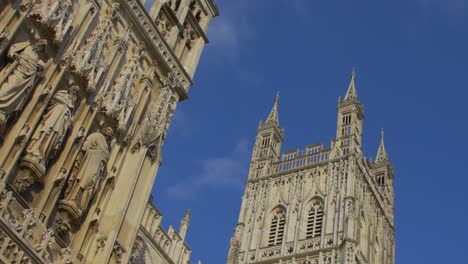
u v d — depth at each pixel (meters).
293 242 84.44
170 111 33.28
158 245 42.44
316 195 89.50
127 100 29.44
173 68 34.22
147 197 29.34
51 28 24.95
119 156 28.55
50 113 24.20
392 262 95.06
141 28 31.89
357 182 90.31
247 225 91.81
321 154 96.81
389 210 100.50
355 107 100.44
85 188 25.31
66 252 23.50
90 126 26.75
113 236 26.28
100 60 28.08
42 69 24.09
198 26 38.31
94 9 28.56
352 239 78.31
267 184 96.88
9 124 22.58
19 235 21.25
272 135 106.12
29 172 22.78
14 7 23.66
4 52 23.02
